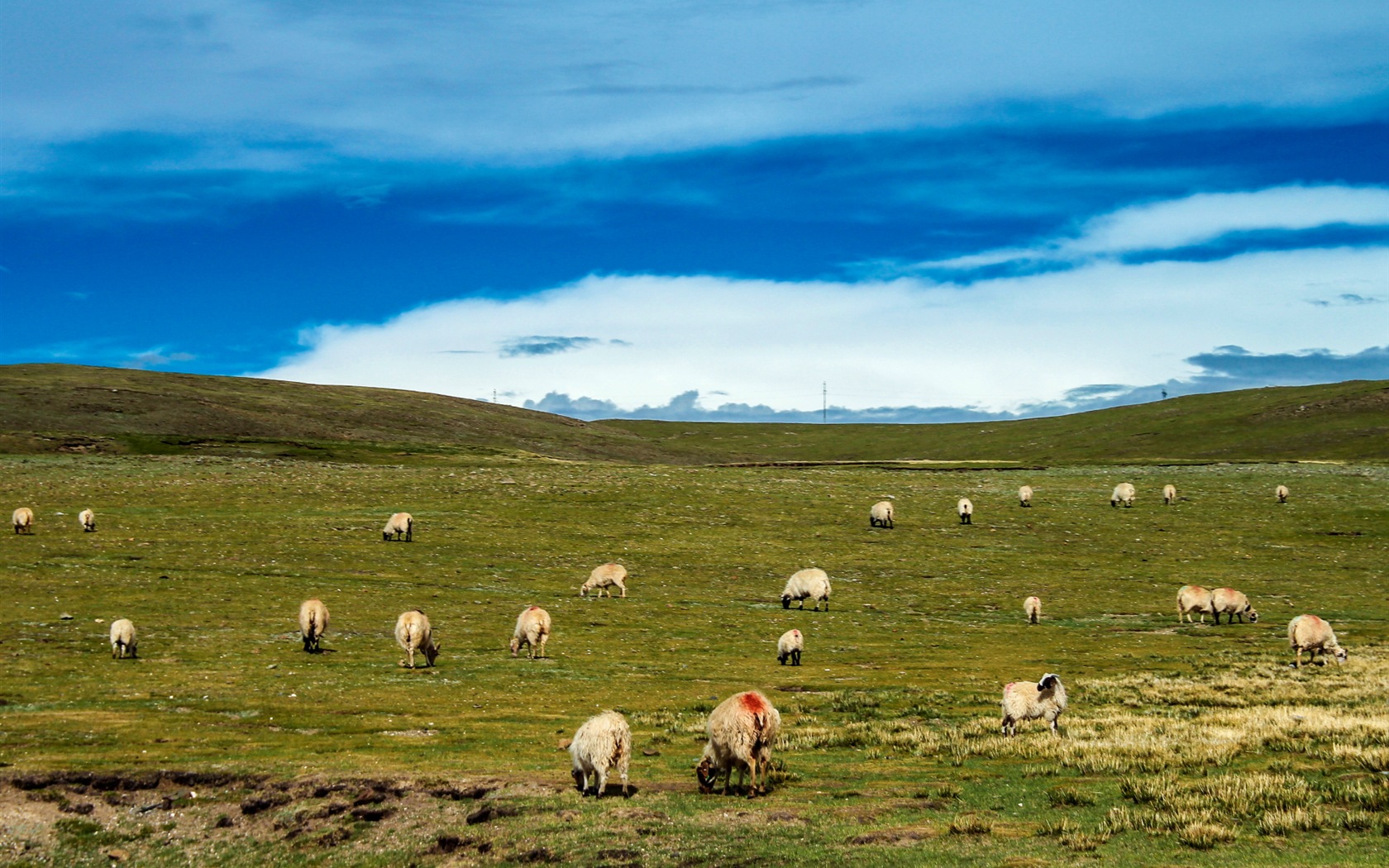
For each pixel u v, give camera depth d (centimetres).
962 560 6347
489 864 1430
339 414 15788
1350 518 7569
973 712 2639
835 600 5188
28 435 10725
